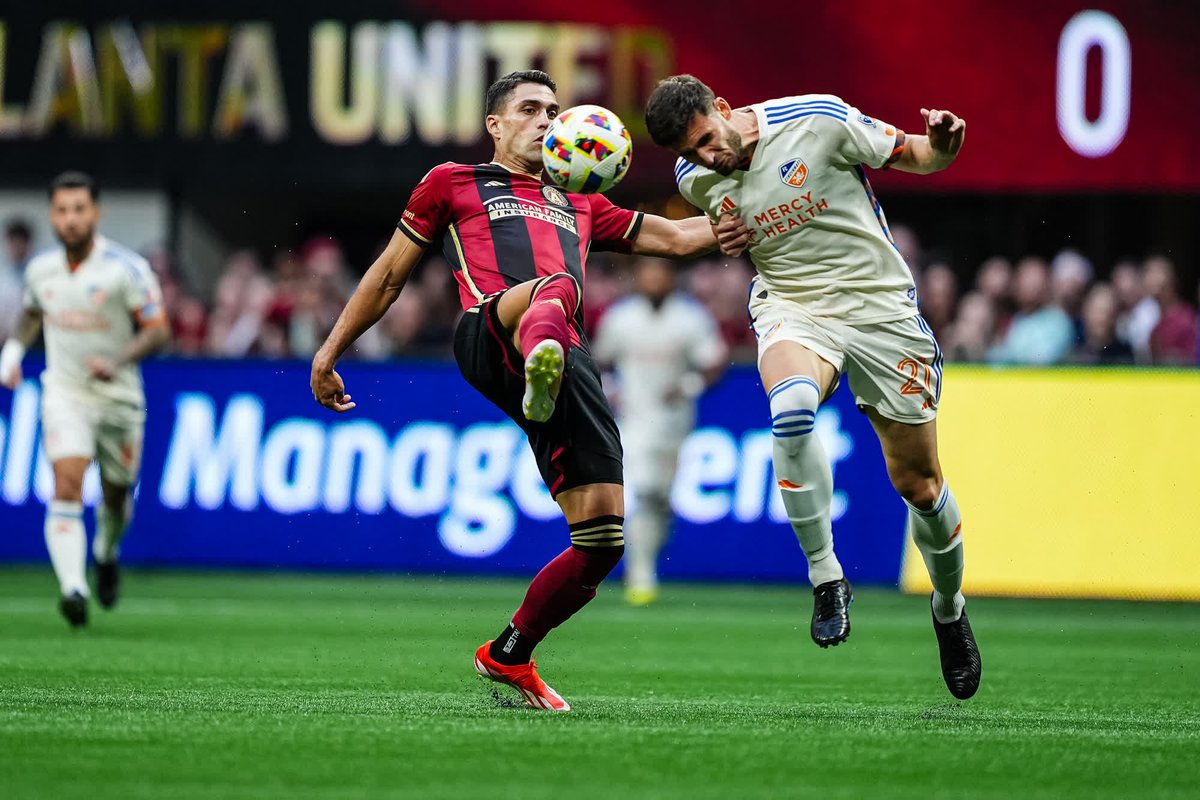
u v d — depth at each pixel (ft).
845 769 47.03
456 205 62.85
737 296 167.22
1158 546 137.39
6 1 184.24
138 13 184.65
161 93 184.96
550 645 96.27
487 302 60.64
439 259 171.32
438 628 105.81
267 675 74.95
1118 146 180.14
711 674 80.28
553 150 61.87
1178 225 191.83
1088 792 44.21
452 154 183.62
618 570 154.20
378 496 148.15
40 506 150.71
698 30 181.37
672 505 146.51
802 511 61.52
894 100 181.06
